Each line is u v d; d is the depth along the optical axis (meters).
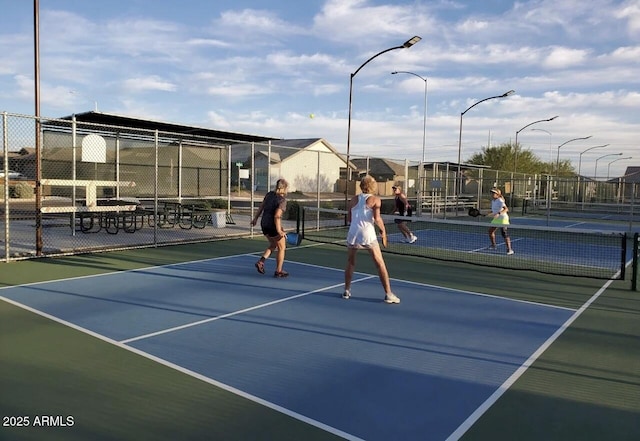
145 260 10.88
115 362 5.00
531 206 39.12
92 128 16.27
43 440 3.51
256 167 51.38
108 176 18.25
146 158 19.55
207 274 9.55
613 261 12.83
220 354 5.30
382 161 64.75
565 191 43.88
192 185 20.81
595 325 6.75
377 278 9.66
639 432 3.82
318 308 7.27
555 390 4.58
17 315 6.54
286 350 5.47
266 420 3.88
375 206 7.57
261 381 4.62
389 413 4.05
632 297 8.51
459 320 6.86
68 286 8.25
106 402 4.12
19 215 20.05
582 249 15.27
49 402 4.11
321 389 4.48
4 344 5.45
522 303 7.95
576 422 3.97
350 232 7.65
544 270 11.09
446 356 5.41
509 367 5.13
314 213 24.30
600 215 33.41
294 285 8.79
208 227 17.73
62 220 19.02
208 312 6.91
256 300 7.64
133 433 3.64
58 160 16.45
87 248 11.78
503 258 12.99
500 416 4.04
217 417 3.91
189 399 4.21
